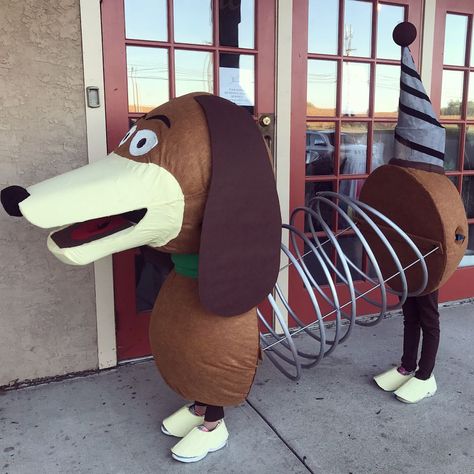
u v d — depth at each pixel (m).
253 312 2.01
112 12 2.64
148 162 1.78
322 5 3.21
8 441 2.29
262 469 2.11
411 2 3.46
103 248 1.78
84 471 2.10
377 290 3.71
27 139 2.55
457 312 3.83
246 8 2.99
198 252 1.90
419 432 2.36
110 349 2.91
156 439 2.31
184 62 2.91
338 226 3.60
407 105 2.40
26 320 2.70
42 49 2.50
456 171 3.92
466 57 3.76
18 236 2.61
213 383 1.98
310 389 2.73
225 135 1.78
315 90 3.32
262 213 1.84
